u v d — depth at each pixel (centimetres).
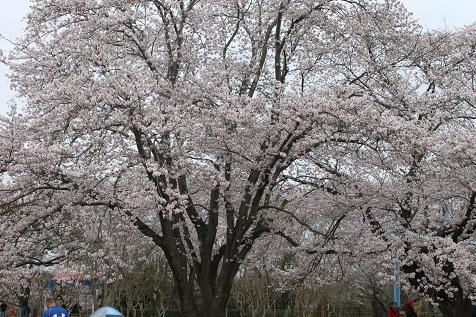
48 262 1630
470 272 1390
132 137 1354
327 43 1786
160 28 1551
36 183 1319
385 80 1700
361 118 1289
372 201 1534
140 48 1485
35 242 1530
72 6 1465
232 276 1496
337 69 1830
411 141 1296
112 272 2372
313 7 1672
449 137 1341
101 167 1275
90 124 1288
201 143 1394
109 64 1410
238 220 1484
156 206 1341
